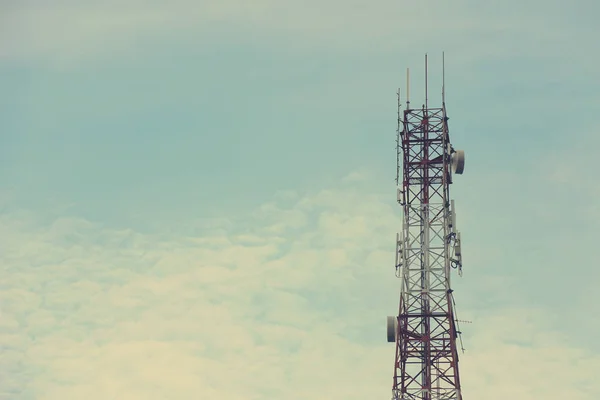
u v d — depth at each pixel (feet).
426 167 566.77
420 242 556.92
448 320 541.75
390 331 542.98
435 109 574.97
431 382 536.42
